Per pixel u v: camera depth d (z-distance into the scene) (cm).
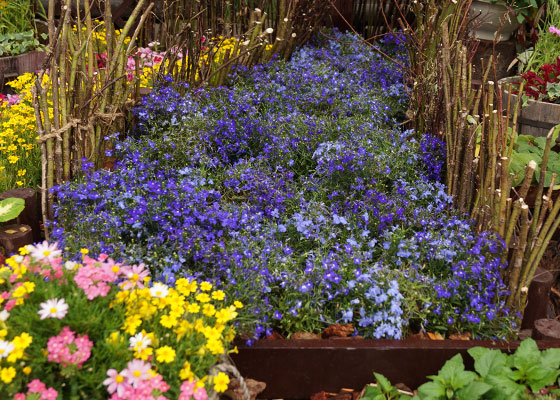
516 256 282
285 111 443
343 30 631
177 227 304
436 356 264
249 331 261
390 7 611
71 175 353
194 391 204
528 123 457
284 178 368
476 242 306
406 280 290
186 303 245
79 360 194
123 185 329
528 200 396
